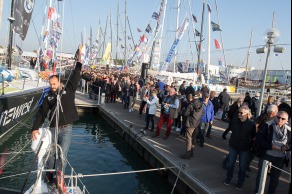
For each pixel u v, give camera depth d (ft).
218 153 27.20
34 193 11.05
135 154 33.76
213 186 19.22
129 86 51.78
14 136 35.17
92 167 28.50
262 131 16.66
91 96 67.05
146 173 27.76
